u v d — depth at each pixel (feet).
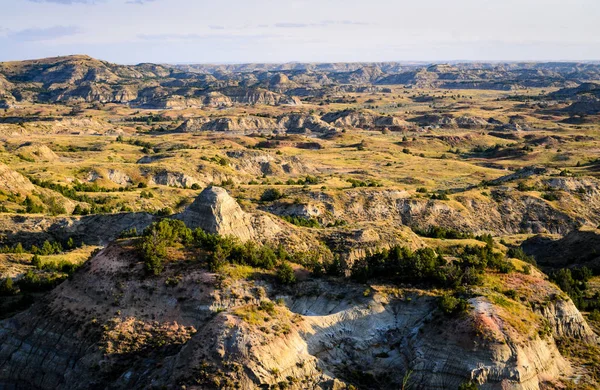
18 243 304.30
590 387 149.48
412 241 284.61
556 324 176.86
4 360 169.17
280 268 193.36
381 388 150.61
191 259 188.14
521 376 143.54
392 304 176.86
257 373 138.51
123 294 175.42
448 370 147.02
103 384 150.20
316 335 160.04
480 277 184.85
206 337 145.48
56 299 181.57
